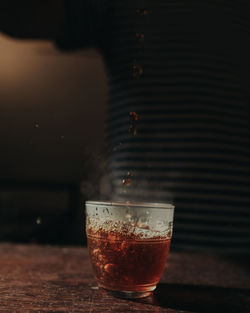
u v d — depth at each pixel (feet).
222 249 2.62
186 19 2.82
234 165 2.75
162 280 1.50
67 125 6.32
